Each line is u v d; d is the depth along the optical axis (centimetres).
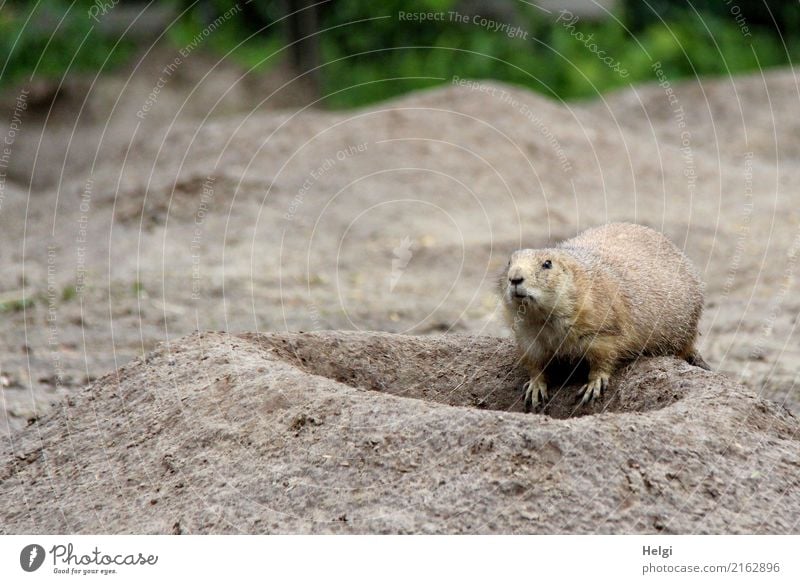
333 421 641
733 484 598
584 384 791
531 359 787
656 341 812
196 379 734
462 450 600
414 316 1378
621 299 777
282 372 713
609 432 605
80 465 696
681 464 600
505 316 795
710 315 1352
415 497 583
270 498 606
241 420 673
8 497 686
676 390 710
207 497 622
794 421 683
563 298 751
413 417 625
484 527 564
